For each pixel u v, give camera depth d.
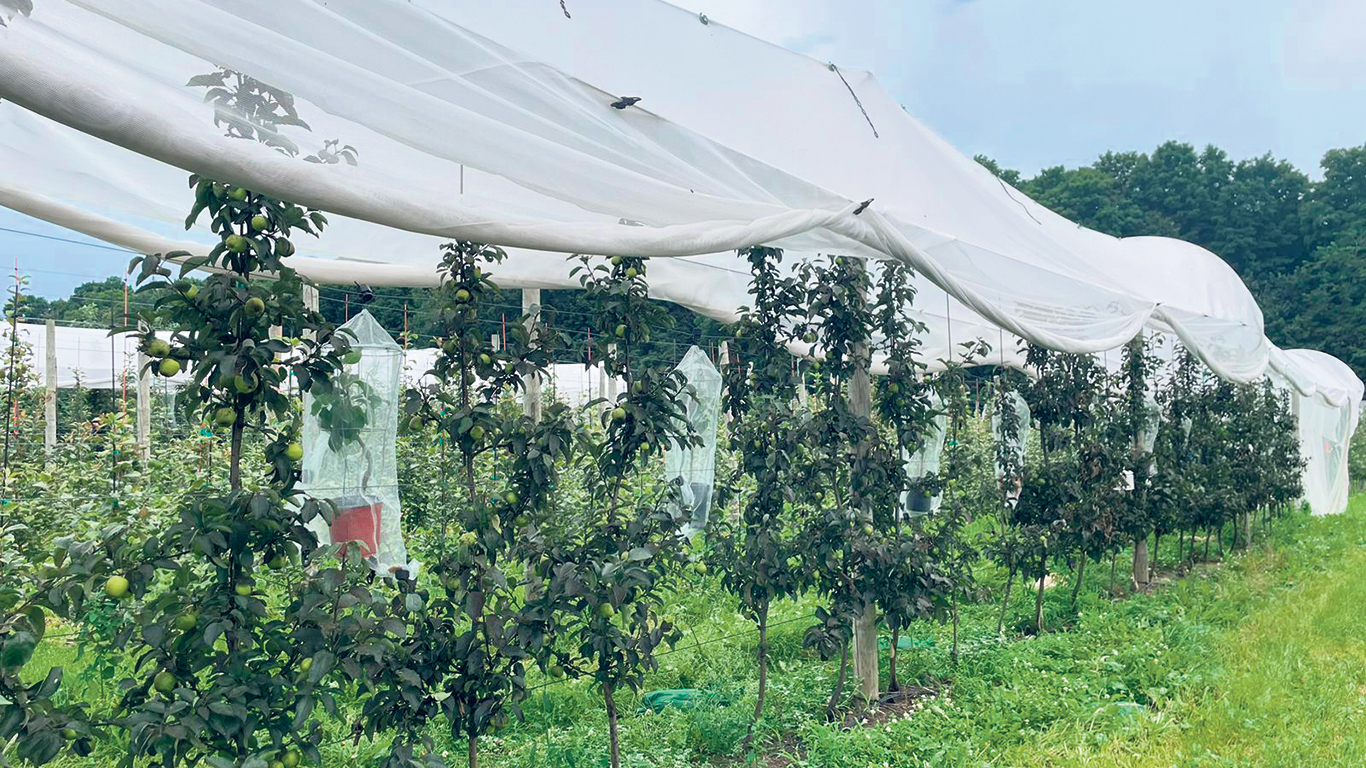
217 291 2.85
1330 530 14.80
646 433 4.65
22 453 9.08
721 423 11.30
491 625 3.82
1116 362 13.77
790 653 7.46
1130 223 50.91
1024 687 6.45
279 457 3.04
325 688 3.12
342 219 5.11
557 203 3.90
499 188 3.70
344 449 5.18
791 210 4.50
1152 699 6.43
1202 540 13.74
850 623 5.93
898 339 7.01
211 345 2.92
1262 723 5.97
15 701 2.46
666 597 8.28
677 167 3.94
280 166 2.46
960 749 5.31
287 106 2.88
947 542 7.02
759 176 4.48
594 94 3.60
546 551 4.18
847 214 4.98
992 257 6.87
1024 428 11.22
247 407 3.18
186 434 10.30
